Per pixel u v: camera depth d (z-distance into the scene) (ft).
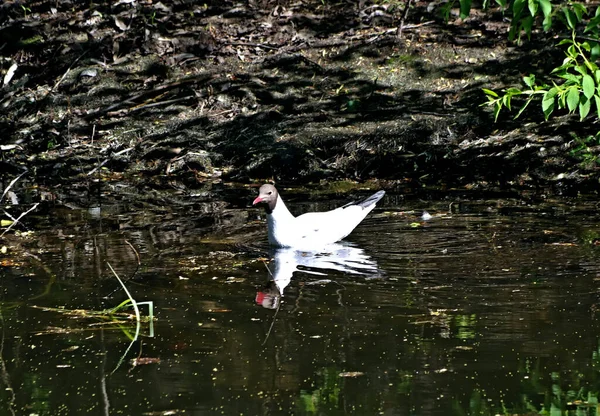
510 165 47.21
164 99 55.52
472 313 29.60
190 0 62.90
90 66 58.39
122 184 48.29
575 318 28.91
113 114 54.54
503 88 53.42
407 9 59.11
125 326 29.66
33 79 57.93
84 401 24.62
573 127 49.32
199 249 37.50
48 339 28.84
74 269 35.22
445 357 26.50
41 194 46.98
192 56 58.54
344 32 59.77
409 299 31.07
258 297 31.81
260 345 27.76
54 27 61.31
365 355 26.81
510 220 40.04
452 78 55.01
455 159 48.47
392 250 36.83
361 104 53.52
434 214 41.63
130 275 34.35
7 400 24.80
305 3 62.90
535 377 25.16
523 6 33.81
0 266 35.76
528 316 29.25
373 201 40.65
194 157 50.47
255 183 48.19
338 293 31.94
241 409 23.84
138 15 61.46
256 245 38.19
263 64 57.62
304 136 51.06
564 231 38.04
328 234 38.09
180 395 24.76
